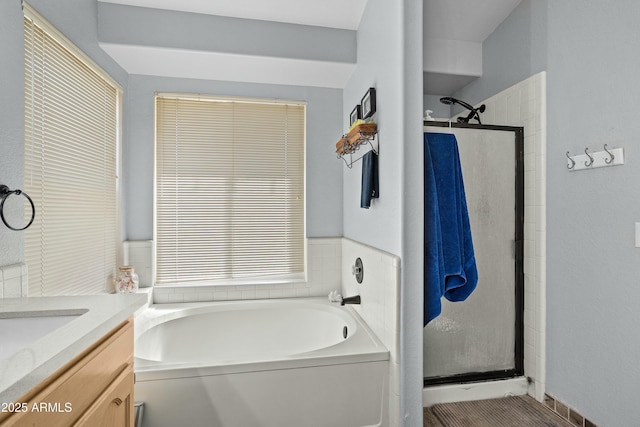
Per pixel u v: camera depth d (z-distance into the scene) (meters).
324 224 2.76
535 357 1.95
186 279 2.60
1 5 1.25
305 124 2.73
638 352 1.43
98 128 2.07
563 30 1.79
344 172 2.75
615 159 1.51
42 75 1.54
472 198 1.98
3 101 1.26
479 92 2.50
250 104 2.68
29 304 1.11
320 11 2.20
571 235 1.75
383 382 1.68
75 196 1.82
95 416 0.94
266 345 2.47
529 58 2.03
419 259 1.62
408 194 1.61
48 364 0.71
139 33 2.10
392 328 1.65
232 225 2.65
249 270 2.68
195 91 2.58
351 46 2.37
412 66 1.61
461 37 2.42
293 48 2.29
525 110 2.03
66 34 1.72
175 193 2.57
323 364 1.63
